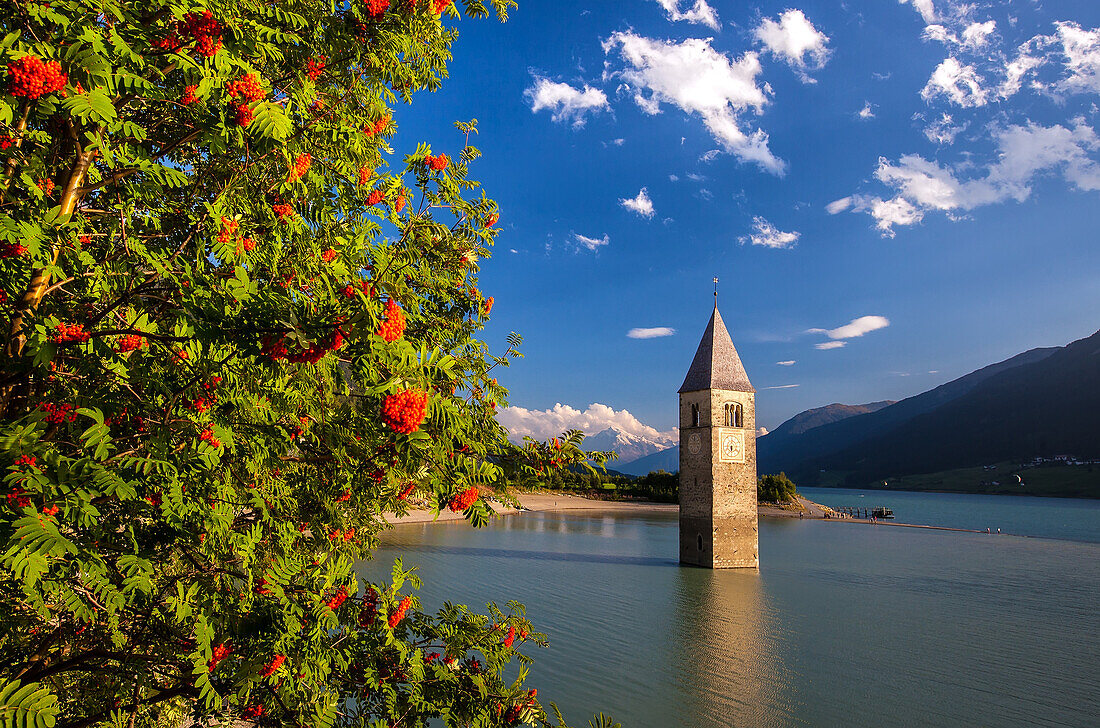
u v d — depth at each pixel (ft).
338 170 18.08
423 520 269.44
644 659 92.22
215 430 14.16
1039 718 74.33
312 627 16.46
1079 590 147.64
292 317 11.41
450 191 22.06
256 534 17.79
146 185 15.55
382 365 12.37
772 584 147.33
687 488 173.17
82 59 11.82
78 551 11.41
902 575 165.48
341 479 17.74
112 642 18.69
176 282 13.12
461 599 116.88
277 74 16.92
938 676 87.81
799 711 75.46
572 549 196.75
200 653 15.03
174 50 13.47
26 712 10.10
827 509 428.97
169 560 19.66
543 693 77.92
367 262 14.83
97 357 14.46
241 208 16.33
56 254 13.58
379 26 17.61
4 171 14.47
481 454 15.24
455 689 19.44
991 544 242.58
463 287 22.56
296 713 16.42
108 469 12.37
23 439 11.27
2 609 16.28
